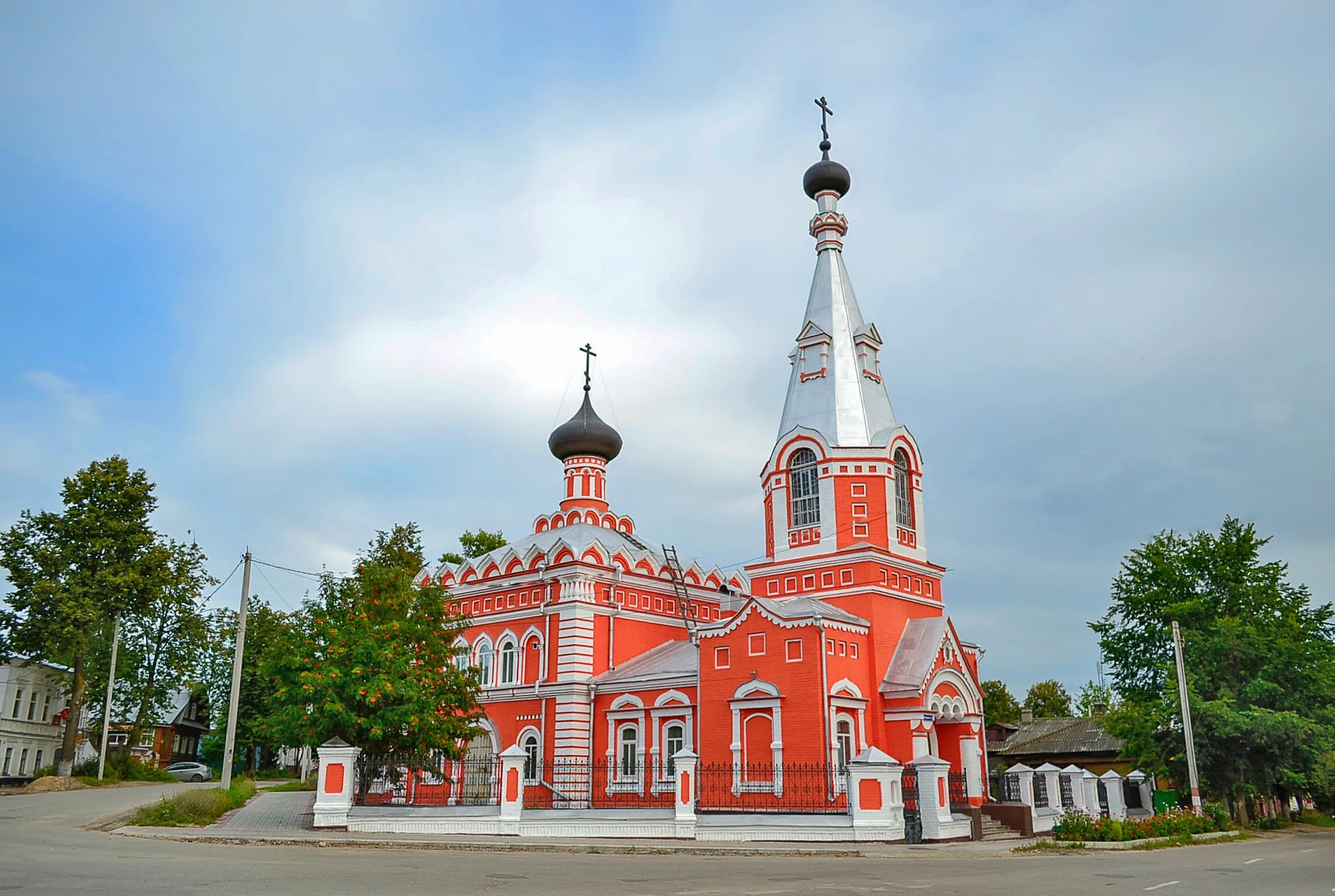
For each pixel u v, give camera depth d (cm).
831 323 5312
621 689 5031
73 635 6228
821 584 4862
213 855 2473
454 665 4416
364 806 3725
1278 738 4919
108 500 6612
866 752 3500
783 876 2195
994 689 9450
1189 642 5312
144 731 8188
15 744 7394
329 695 3825
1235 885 2103
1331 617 5403
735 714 4412
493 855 2714
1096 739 7219
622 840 3184
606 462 6341
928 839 3444
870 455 4969
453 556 7525
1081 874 2355
